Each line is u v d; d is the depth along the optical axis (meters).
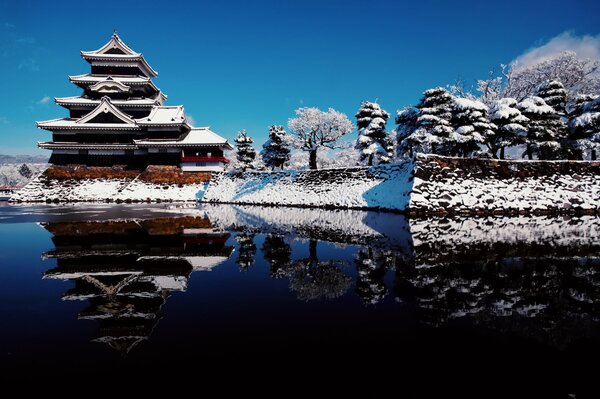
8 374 3.87
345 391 3.49
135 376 3.80
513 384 3.64
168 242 12.98
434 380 3.70
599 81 40.41
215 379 3.73
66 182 40.81
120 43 54.94
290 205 31.81
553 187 23.23
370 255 10.48
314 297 6.58
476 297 6.50
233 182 39.84
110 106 47.66
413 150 39.03
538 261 9.29
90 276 8.20
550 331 4.96
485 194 22.97
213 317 5.57
